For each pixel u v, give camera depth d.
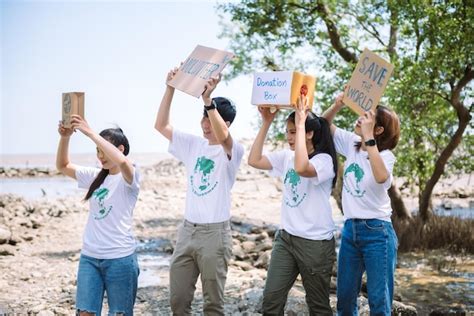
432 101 9.98
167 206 18.02
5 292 7.41
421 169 10.96
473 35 8.64
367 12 10.66
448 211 16.16
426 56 9.17
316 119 4.75
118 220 4.48
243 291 7.15
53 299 7.05
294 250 4.64
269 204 19.39
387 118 4.62
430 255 10.16
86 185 4.82
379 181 4.40
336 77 10.56
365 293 7.12
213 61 4.60
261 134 4.92
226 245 4.69
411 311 6.30
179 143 4.95
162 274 8.74
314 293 4.66
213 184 4.71
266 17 10.87
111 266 4.44
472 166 11.18
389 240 4.55
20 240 10.98
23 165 56.03
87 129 4.41
